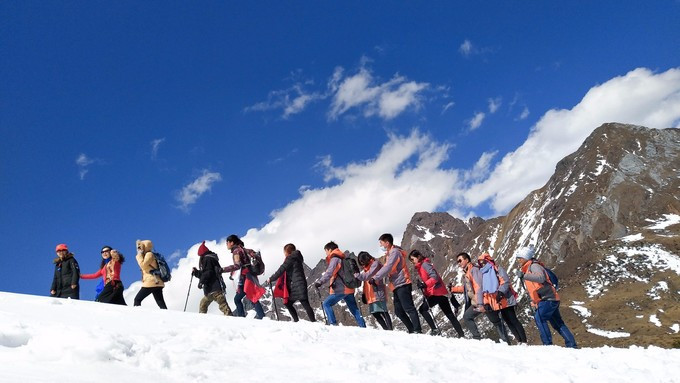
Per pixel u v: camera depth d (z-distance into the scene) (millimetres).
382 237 17953
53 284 17828
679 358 12602
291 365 8133
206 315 12789
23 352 6723
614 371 10539
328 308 17141
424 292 17719
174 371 6945
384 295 18031
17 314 9266
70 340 7102
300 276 17312
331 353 8953
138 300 17188
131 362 6941
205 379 6805
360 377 7836
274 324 12281
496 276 16719
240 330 9836
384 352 10164
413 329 16828
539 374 9172
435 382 8125
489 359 10469
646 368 11328
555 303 15961
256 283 17641
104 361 6742
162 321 10672
